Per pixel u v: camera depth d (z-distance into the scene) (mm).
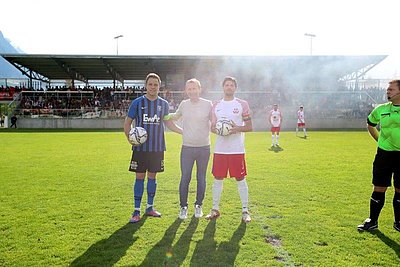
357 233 4645
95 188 7191
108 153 12922
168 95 35875
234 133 5133
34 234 4574
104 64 36188
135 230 4750
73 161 10906
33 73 41125
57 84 45281
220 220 5184
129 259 3857
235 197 6500
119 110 33500
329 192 6848
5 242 4316
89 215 5387
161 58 33469
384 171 4707
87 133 24672
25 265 3730
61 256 3934
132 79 46844
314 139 19562
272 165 10102
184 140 5316
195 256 3936
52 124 32625
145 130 5211
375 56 33000
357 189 7098
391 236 4543
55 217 5273
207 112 5266
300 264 3746
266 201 6203
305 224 4973
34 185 7441
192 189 7289
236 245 4234
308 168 9586
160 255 3959
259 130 29547
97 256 3932
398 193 4758
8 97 37625
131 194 6715
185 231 4715
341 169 9430
